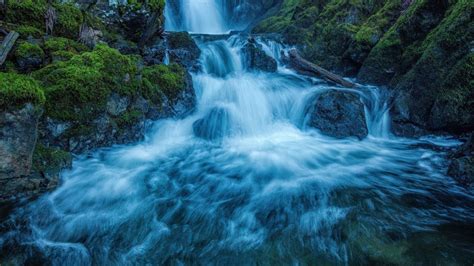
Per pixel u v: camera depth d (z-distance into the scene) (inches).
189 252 151.7
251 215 182.5
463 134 274.5
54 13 260.7
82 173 206.2
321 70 435.8
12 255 146.2
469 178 204.1
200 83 375.6
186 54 411.2
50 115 199.6
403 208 185.0
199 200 199.6
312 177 232.5
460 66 262.5
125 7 336.8
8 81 160.4
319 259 144.0
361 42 435.2
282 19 684.1
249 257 147.2
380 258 141.2
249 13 838.5
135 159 245.1
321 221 173.8
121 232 165.6
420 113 303.7
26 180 172.6
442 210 181.9
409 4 416.8
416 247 146.8
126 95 250.5
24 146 167.6
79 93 211.2
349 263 140.2
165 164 248.1
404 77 334.6
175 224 173.8
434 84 294.7
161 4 360.5
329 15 538.3
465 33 275.9
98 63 232.7
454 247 145.4
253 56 461.7
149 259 147.3
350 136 314.8
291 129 343.6
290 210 186.9
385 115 337.4
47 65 220.8
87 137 221.3
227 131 320.2
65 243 156.3
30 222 164.6
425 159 258.8
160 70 314.7
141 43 365.7
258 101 361.7
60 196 184.1
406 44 377.4
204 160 262.4
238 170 244.7
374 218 174.1
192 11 772.0
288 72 474.3
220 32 831.7
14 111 158.7
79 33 278.2
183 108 320.2
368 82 410.0
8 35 216.2
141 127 265.7
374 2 496.4
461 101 258.4
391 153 280.7
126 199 195.2
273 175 236.8
